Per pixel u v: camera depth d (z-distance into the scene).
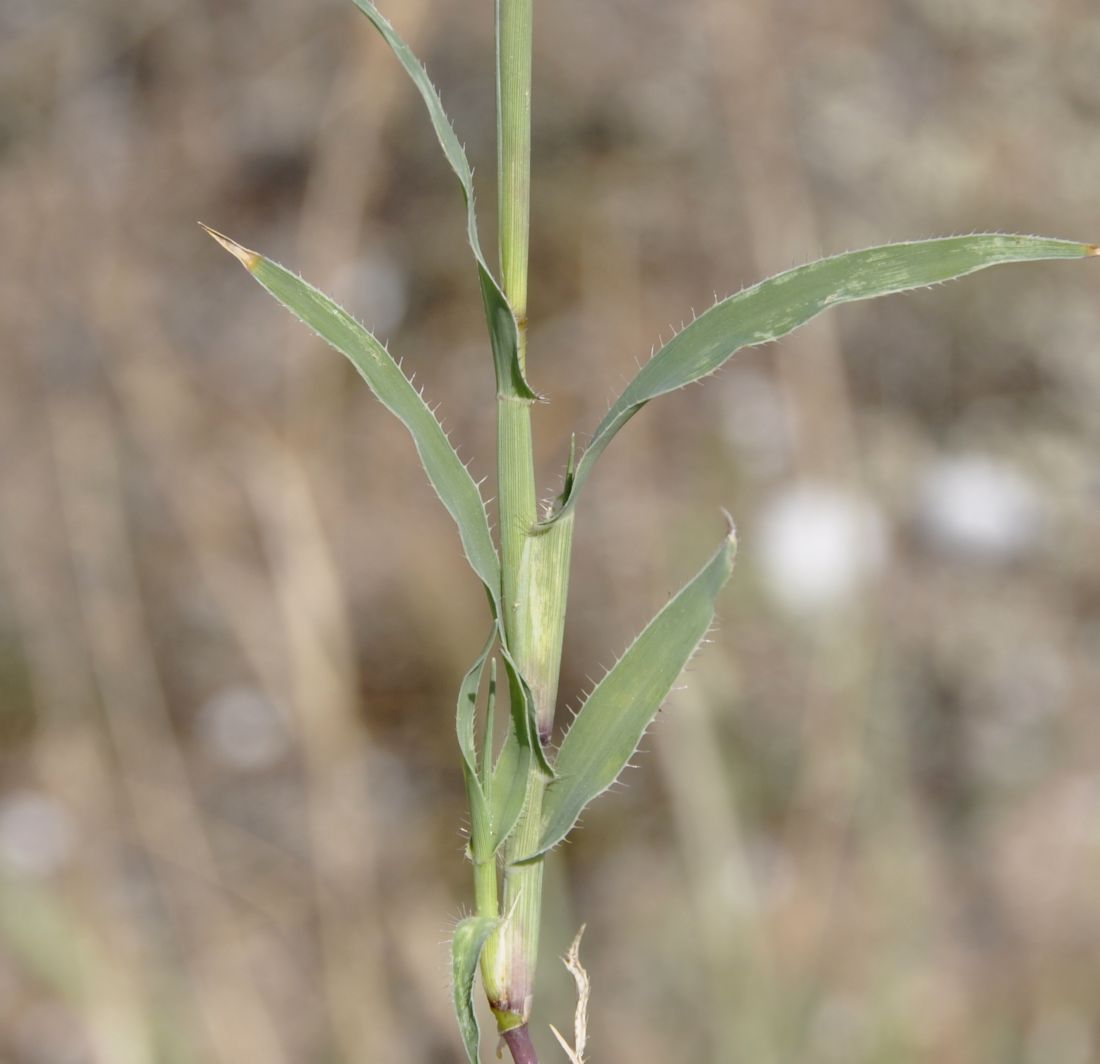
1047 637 1.06
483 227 1.24
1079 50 1.28
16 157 1.28
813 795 0.83
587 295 1.18
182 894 0.90
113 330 1.16
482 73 1.32
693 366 0.33
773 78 1.18
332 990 0.77
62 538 1.05
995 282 1.24
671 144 1.24
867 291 0.33
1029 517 1.14
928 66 1.30
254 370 1.14
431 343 1.23
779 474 1.08
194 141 1.31
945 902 0.86
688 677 0.77
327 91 1.30
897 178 1.25
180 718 1.04
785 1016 0.73
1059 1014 0.78
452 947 0.33
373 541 1.04
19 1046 0.88
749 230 1.18
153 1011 0.74
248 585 0.98
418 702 0.98
